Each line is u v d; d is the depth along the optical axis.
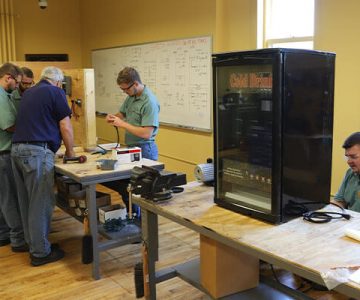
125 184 3.36
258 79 1.69
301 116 1.70
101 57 6.74
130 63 5.97
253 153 1.76
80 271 3.13
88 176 2.83
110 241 3.05
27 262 3.30
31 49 6.89
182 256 3.34
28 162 2.99
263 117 1.69
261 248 1.48
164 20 5.18
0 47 6.42
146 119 3.43
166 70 5.23
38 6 6.86
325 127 1.83
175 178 2.12
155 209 1.99
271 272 2.40
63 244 3.64
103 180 2.90
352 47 3.28
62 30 7.18
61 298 2.75
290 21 3.97
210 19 4.47
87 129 3.73
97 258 2.99
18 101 3.33
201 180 2.31
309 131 1.75
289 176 1.70
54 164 3.15
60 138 3.19
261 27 4.12
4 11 6.38
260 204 1.76
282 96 1.61
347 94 3.36
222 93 1.85
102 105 6.89
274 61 1.59
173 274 2.31
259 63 1.65
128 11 5.89
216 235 1.66
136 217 3.37
